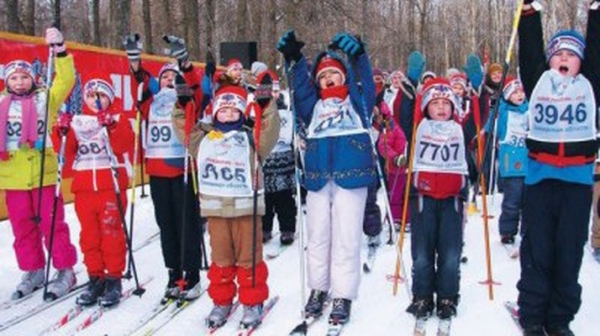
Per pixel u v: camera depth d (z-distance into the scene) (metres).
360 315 4.47
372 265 5.75
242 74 5.83
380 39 32.50
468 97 6.00
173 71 4.80
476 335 4.05
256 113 4.15
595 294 4.83
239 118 4.21
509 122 6.30
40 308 4.63
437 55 45.97
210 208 4.11
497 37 39.94
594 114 3.73
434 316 4.40
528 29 3.88
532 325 3.91
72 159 4.63
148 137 4.67
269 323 4.32
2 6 17.14
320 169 4.18
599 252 5.80
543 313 3.90
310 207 4.31
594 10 3.70
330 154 4.15
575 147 3.72
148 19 16.67
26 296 4.90
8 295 4.95
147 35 16.67
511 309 4.41
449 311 4.26
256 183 4.12
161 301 4.71
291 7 21.55
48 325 4.30
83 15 28.84
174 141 4.59
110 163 4.55
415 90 4.39
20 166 4.81
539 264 3.84
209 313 4.51
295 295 4.92
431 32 42.81
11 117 4.77
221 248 4.22
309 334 4.14
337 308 4.22
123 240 4.64
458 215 4.27
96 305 4.65
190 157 4.49
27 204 4.87
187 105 4.28
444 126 4.24
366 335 4.09
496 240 6.68
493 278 5.29
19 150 4.80
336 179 4.12
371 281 5.28
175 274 4.77
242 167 4.11
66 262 4.95
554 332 3.92
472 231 7.11
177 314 4.50
